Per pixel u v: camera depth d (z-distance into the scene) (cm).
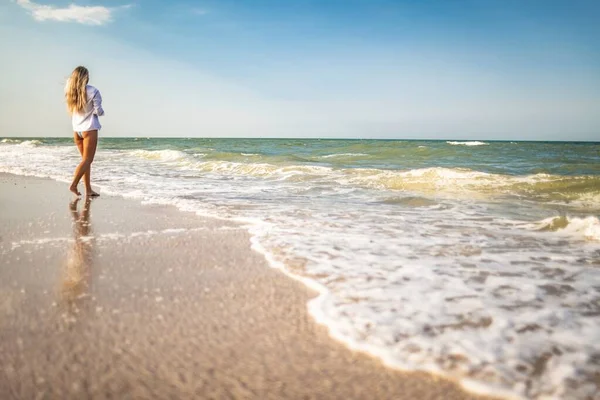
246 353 168
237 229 386
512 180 804
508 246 340
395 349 171
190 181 829
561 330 189
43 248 315
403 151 1941
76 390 143
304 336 182
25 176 870
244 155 1594
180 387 146
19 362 159
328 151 2217
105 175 932
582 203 588
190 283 244
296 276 257
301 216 458
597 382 148
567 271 276
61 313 202
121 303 214
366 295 228
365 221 437
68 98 573
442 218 463
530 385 147
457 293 233
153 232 372
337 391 145
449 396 142
